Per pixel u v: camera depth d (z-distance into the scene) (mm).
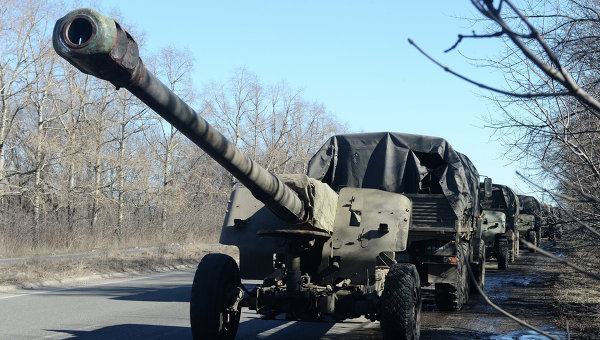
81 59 3564
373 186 10914
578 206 7117
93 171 36375
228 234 8234
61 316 10258
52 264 18000
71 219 29000
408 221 8156
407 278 7094
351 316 7387
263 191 6254
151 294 13641
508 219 25031
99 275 17688
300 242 7598
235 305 7246
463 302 11930
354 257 7785
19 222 25188
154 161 42812
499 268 21281
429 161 11602
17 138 32219
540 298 13227
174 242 33250
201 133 4996
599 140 6938
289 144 58156
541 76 7145
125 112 38688
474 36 2146
